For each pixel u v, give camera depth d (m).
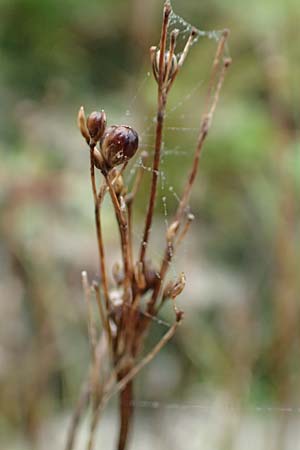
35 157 0.19
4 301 0.17
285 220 0.17
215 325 0.20
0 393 0.16
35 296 0.17
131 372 0.11
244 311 0.18
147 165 0.15
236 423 0.17
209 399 0.19
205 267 0.20
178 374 0.19
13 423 0.16
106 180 0.10
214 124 0.20
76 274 0.17
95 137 0.10
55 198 0.18
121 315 0.11
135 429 0.19
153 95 0.18
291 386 0.17
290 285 0.17
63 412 0.18
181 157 0.20
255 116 0.20
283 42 0.20
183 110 0.20
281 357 0.17
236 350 0.18
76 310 0.18
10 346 0.16
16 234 0.17
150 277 0.11
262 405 0.18
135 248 0.16
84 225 0.18
